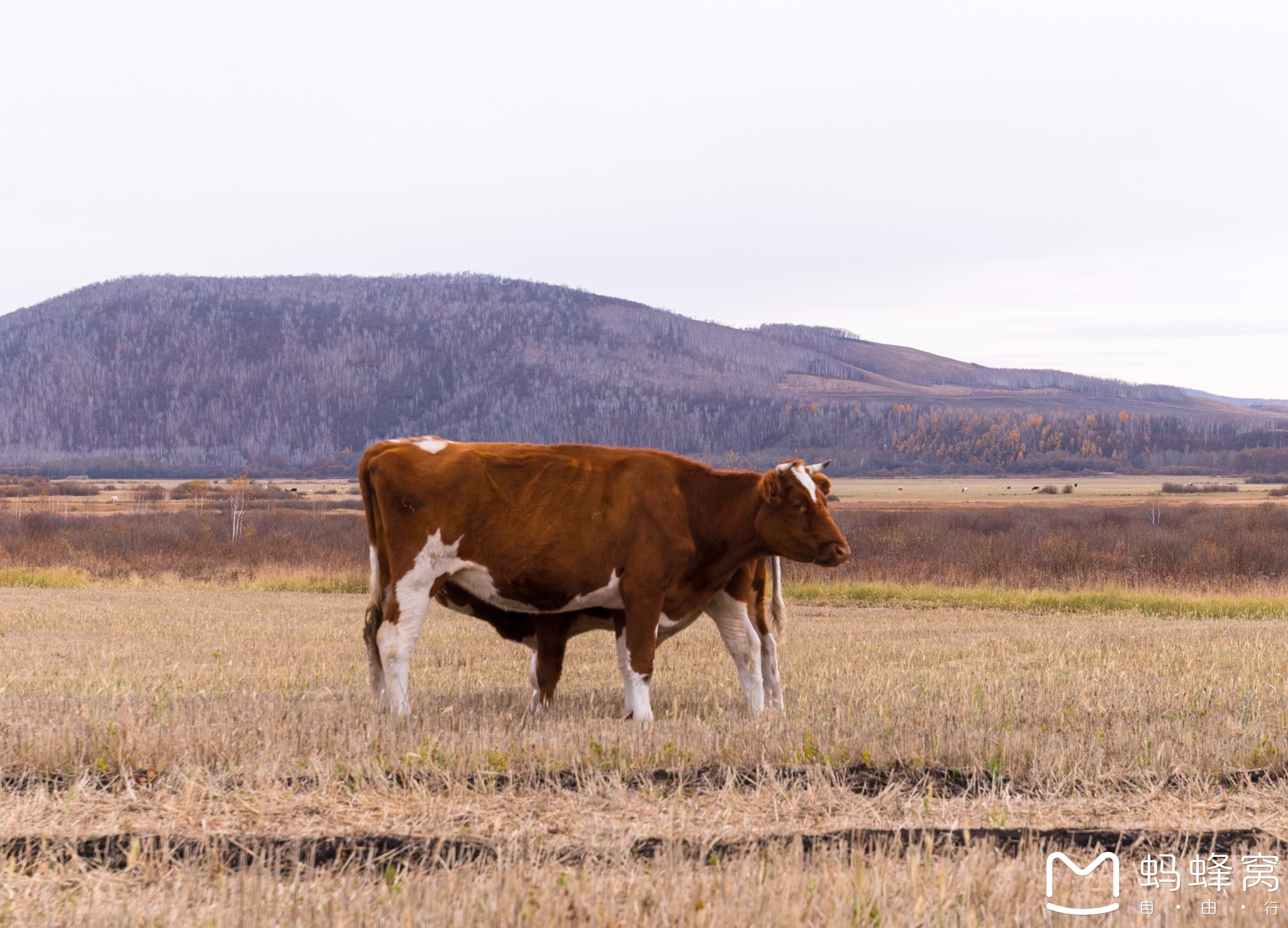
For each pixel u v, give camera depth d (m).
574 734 7.56
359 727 7.70
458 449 8.84
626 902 4.41
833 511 52.75
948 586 25.19
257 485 118.38
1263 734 7.75
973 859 4.89
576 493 8.78
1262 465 183.38
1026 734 7.46
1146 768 6.86
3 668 11.42
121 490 109.94
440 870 4.89
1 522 42.50
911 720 8.24
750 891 4.42
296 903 4.29
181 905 4.39
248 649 13.55
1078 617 19.56
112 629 15.73
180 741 6.97
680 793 6.14
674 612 9.20
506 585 8.81
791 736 7.45
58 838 5.39
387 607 8.77
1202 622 18.25
